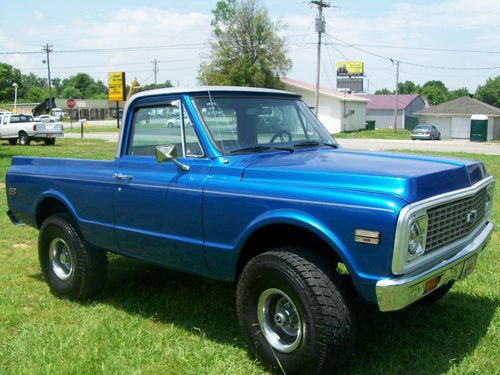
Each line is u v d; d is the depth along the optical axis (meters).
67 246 5.25
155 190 4.39
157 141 4.58
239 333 4.39
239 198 3.82
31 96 131.75
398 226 3.14
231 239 3.91
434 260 3.51
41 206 5.71
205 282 5.64
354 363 3.79
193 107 4.33
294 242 3.95
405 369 3.72
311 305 3.38
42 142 30.94
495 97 98.00
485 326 4.39
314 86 55.84
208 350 4.07
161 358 4.02
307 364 3.44
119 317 4.82
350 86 87.81
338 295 3.42
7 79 93.94
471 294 5.13
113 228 4.82
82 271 5.15
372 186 3.36
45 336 4.42
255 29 55.12
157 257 4.54
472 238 4.03
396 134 49.34
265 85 54.81
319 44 43.00
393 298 3.20
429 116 56.22
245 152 4.32
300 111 5.12
